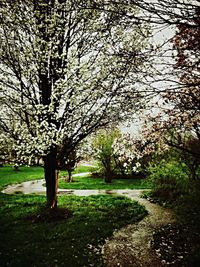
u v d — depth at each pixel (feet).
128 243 38.75
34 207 60.75
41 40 43.70
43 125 43.55
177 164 62.34
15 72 46.80
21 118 48.01
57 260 32.65
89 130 50.75
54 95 43.37
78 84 44.16
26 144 44.98
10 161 49.42
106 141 115.03
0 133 47.96
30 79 47.65
